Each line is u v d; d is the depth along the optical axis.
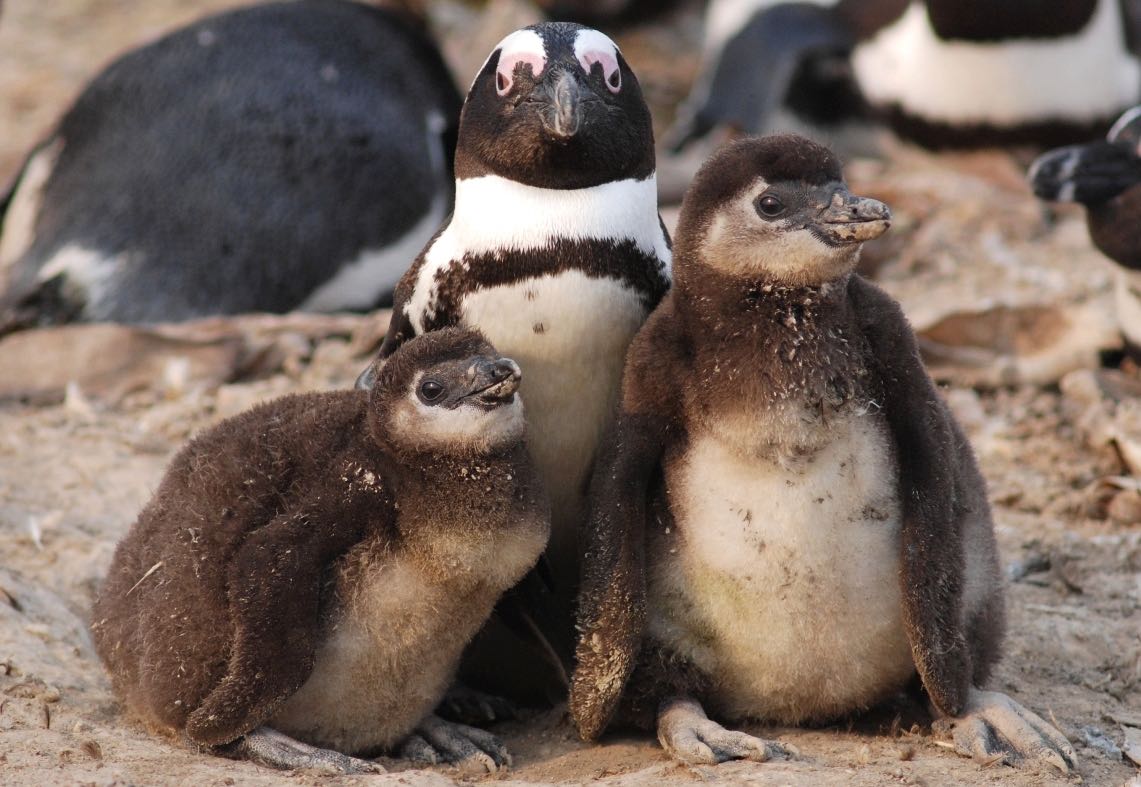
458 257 21.61
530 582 20.62
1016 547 26.50
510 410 19.11
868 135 47.12
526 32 21.83
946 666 18.91
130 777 17.98
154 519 20.31
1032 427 30.97
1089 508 27.80
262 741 18.97
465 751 20.11
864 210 18.27
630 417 19.39
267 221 34.88
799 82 47.62
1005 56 42.00
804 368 18.50
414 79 37.25
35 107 53.50
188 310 34.44
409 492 18.92
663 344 19.25
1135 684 22.45
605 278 21.11
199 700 19.02
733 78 48.31
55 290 34.38
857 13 47.09
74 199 35.34
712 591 19.19
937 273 38.19
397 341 22.61
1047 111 42.22
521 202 21.30
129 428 30.77
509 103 21.30
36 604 23.64
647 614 19.47
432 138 36.91
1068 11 41.12
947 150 44.38
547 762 20.11
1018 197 42.84
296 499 19.19
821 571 18.80
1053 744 19.16
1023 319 33.22
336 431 19.72
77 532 26.31
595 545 19.38
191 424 30.69
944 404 19.91
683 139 48.56
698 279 19.09
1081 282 36.53
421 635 19.27
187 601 19.05
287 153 35.22
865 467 18.78
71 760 18.52
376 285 36.03
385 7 39.66
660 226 22.53
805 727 20.45
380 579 18.89
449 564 18.91
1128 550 25.77
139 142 35.47
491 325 21.28
